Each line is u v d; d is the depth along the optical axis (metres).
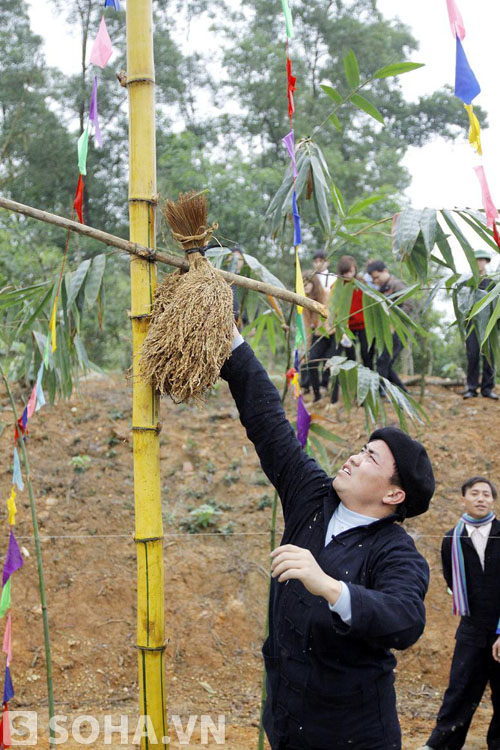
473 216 3.11
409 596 2.14
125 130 13.92
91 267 3.18
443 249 3.28
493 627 4.38
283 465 2.65
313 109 15.09
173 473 7.47
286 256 12.30
